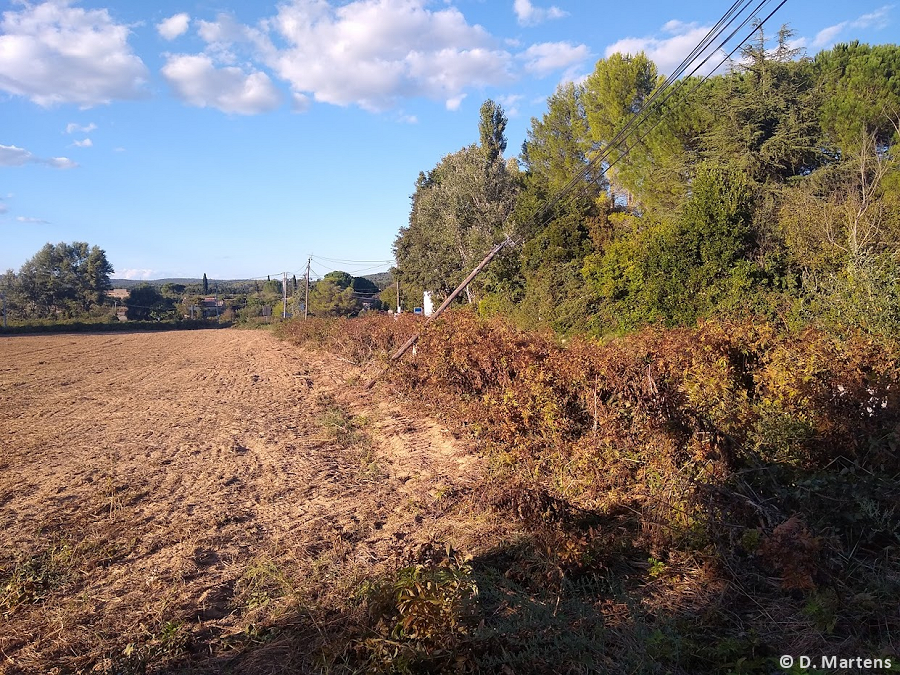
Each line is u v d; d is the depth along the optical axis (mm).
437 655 3422
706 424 5492
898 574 4020
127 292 109500
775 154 20594
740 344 7645
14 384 19828
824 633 3598
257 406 15102
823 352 6031
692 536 4770
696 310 15258
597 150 29828
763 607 3984
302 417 13531
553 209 22188
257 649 3994
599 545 4816
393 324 21688
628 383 7203
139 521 6723
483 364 10312
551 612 4000
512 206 31828
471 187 32469
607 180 29781
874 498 4445
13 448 10516
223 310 108750
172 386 19188
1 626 4480
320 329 33000
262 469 8898
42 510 7152
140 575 5293
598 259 19047
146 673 3807
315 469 8844
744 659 3375
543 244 22094
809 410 5457
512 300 22594
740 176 16406
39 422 13055
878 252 13406
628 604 4141
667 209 22688
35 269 85625
